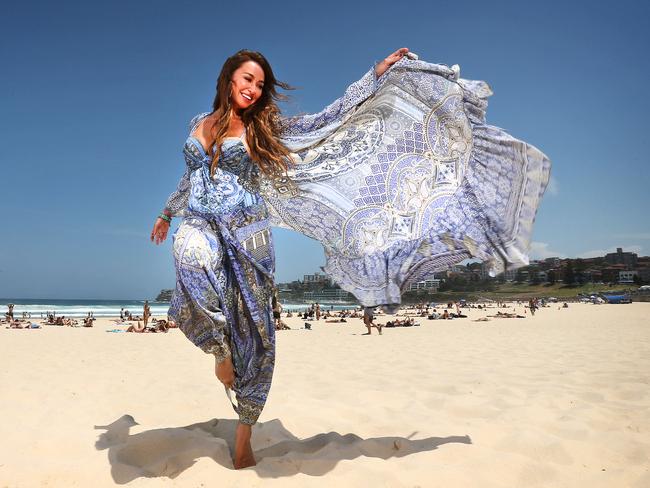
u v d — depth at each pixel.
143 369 6.79
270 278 2.55
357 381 5.56
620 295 82.56
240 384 2.51
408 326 23.30
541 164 2.97
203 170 2.56
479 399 4.39
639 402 4.20
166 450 2.79
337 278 3.06
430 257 3.03
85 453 2.74
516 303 86.56
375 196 3.14
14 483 2.29
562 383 5.18
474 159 3.12
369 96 2.93
